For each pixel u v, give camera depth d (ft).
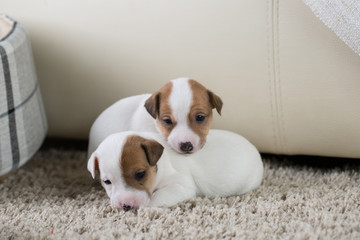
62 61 3.23
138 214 2.58
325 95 2.86
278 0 2.82
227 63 2.96
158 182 2.73
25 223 2.61
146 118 2.91
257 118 3.01
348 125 2.89
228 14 2.90
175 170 2.78
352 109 2.85
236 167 2.81
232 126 3.07
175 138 2.65
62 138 3.60
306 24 2.80
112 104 3.24
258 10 2.86
